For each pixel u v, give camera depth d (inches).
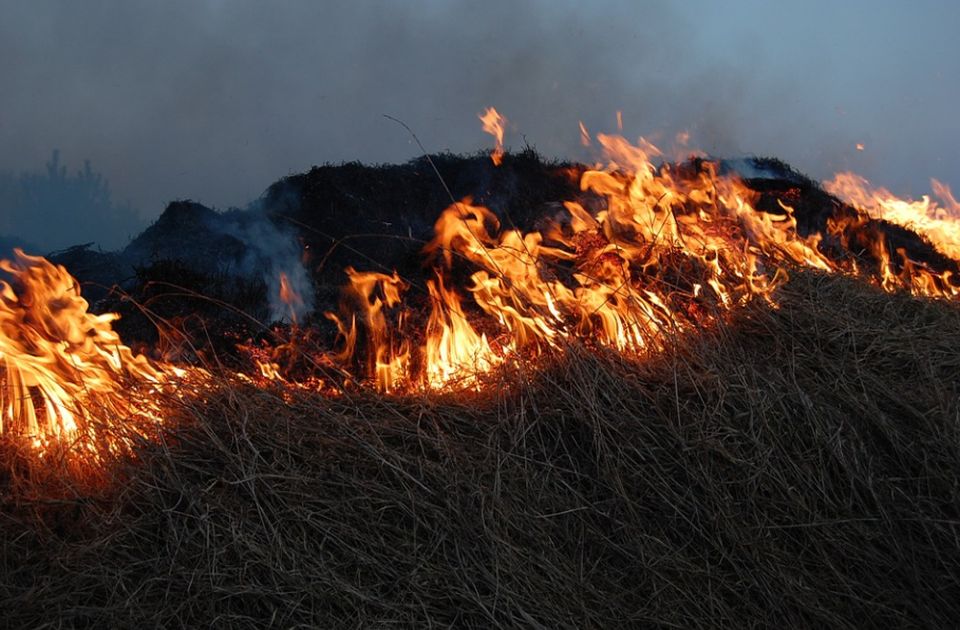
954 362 176.6
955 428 154.9
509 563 138.2
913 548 137.9
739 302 203.5
